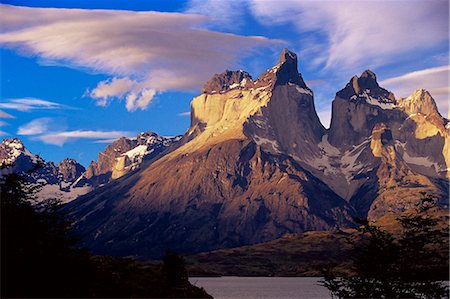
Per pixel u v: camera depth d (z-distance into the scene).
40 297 60.62
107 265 82.94
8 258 59.97
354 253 82.50
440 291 77.50
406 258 78.25
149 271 90.00
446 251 80.50
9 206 66.25
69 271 62.97
